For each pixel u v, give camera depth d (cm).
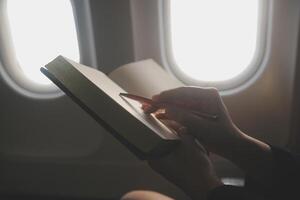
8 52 148
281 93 137
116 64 138
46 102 157
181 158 63
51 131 162
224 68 138
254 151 73
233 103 141
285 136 141
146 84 91
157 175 156
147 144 53
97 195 164
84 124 159
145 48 138
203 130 68
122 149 158
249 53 136
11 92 155
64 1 137
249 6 130
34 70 151
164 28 136
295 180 73
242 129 144
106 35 134
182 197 155
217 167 150
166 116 70
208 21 133
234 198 57
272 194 74
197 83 140
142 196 91
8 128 165
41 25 143
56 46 144
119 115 56
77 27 137
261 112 141
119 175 160
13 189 172
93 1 130
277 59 134
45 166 166
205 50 136
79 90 58
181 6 133
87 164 162
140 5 132
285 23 129
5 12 142
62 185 167
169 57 139
